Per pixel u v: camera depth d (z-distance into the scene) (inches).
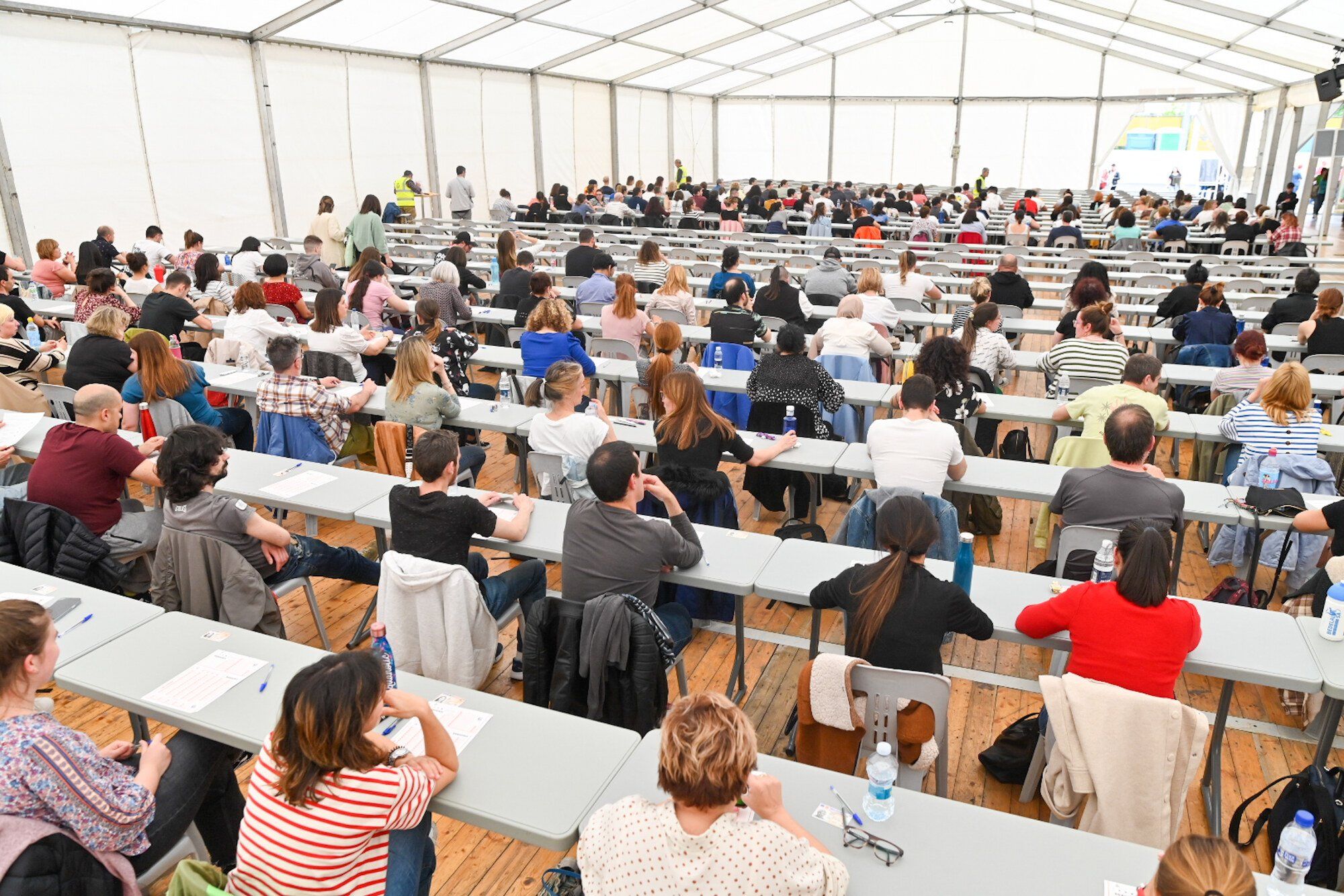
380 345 224.8
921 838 74.0
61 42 386.3
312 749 69.7
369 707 70.9
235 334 230.7
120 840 74.4
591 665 100.9
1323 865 90.6
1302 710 131.0
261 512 197.3
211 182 467.8
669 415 153.0
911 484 144.4
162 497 163.2
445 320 272.8
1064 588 114.5
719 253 437.1
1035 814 110.7
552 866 105.5
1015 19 807.1
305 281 350.3
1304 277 280.8
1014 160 893.8
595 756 84.0
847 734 92.0
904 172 931.3
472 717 89.6
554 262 470.6
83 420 136.2
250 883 72.6
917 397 146.6
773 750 124.6
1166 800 83.0
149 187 434.9
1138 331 281.6
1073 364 205.8
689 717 62.4
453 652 112.7
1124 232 489.4
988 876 69.8
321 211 450.6
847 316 233.5
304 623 158.7
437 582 111.3
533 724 88.7
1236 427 161.8
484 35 571.8
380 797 71.6
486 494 139.6
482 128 665.0
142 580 137.6
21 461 172.4
